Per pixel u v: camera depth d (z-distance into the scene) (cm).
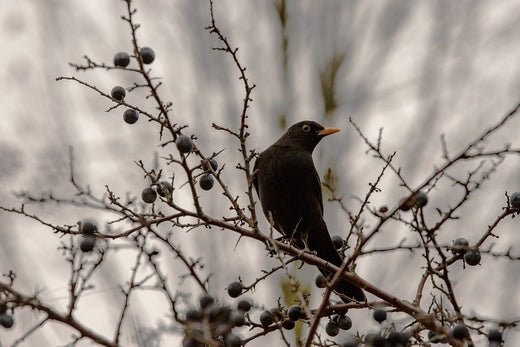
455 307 913
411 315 971
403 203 894
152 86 957
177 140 979
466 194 902
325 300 876
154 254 848
